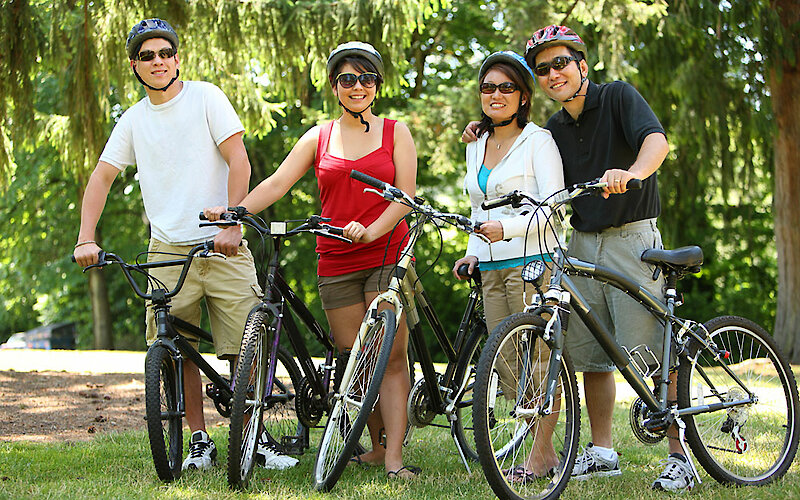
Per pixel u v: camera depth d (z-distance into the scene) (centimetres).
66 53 1416
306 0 1542
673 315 625
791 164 2152
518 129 650
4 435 823
